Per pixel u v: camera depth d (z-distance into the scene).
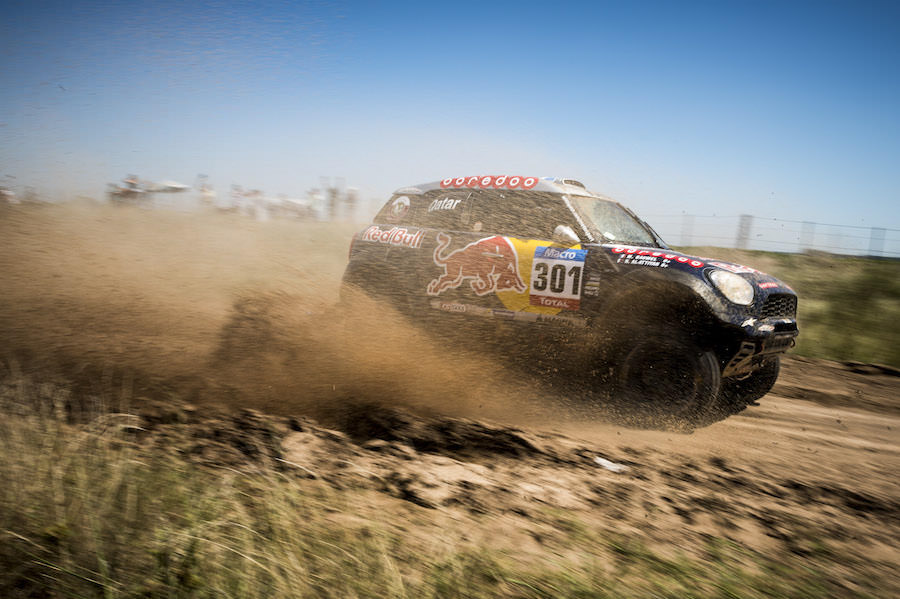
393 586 1.80
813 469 3.65
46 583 1.63
